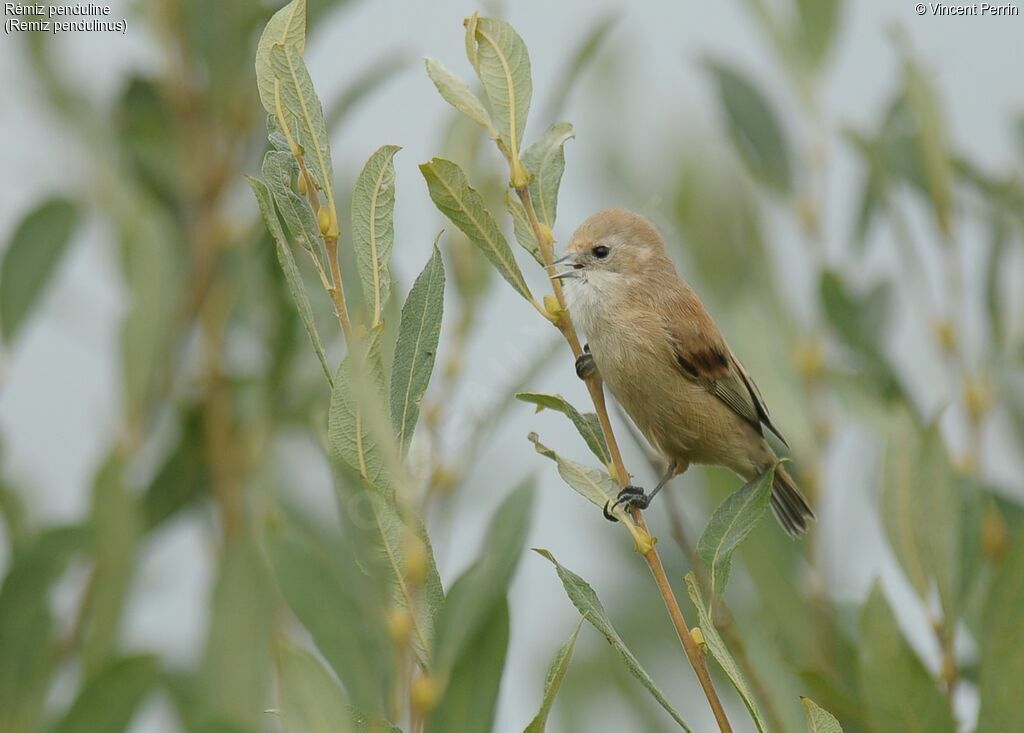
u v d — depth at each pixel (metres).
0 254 10.47
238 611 9.38
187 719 10.02
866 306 10.77
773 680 9.29
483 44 7.05
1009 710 7.57
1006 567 7.70
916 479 8.41
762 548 9.59
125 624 10.14
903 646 7.87
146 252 10.38
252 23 10.88
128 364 10.27
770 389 10.74
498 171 10.29
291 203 6.43
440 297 6.57
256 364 11.51
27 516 10.29
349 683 7.21
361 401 6.11
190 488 10.52
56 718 8.99
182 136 11.02
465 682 7.10
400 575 6.42
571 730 10.70
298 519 10.32
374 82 10.74
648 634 10.90
